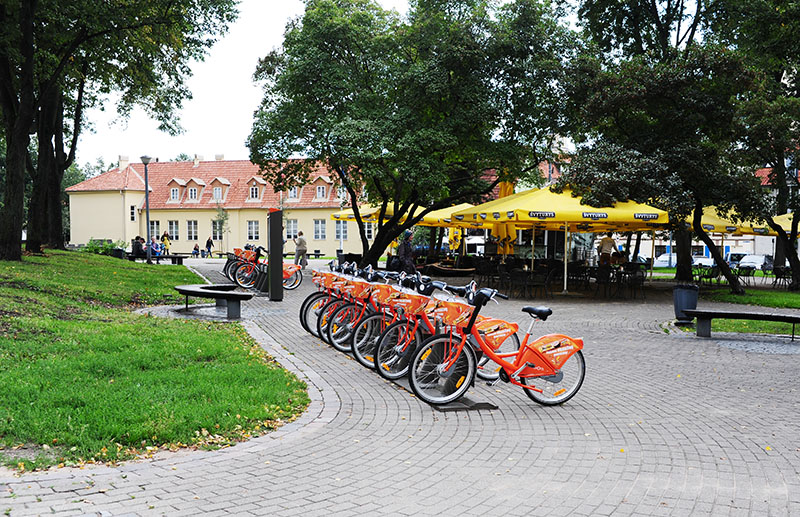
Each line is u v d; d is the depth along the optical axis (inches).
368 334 315.6
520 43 832.9
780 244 1168.2
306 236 2046.0
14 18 725.3
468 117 831.1
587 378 310.2
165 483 164.7
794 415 242.5
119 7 747.4
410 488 165.9
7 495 150.8
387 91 893.2
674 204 724.7
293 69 874.1
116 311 474.0
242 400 243.1
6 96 738.8
